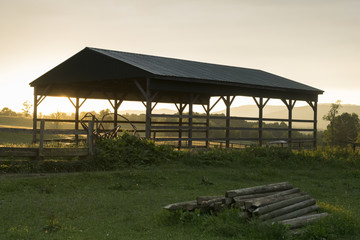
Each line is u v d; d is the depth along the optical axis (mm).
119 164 17828
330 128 104875
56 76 28672
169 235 8984
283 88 30312
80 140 24531
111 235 8945
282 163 22672
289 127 31547
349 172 21062
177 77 23766
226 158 22078
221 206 10047
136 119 83875
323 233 8859
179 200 13055
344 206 12969
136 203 12461
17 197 12211
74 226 9656
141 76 23266
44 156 15984
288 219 9906
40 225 9633
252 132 82500
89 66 26438
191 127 26141
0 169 14969
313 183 18141
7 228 9297
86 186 14398
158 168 18688
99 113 91062
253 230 8742
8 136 39188
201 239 8609
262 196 10625
